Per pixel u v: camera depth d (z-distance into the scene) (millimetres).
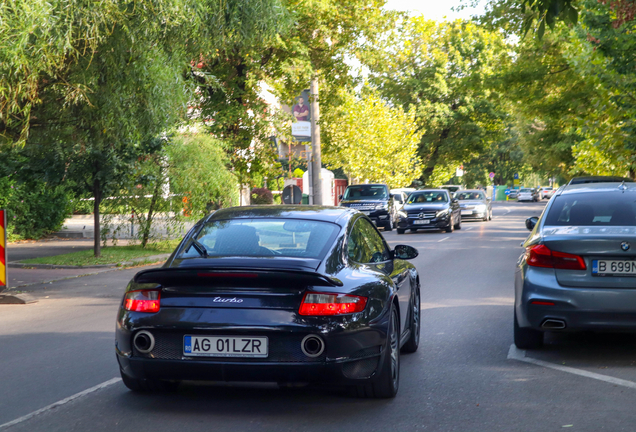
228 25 13398
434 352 7191
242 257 5289
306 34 24531
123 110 12789
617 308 6355
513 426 4781
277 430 4738
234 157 23922
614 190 7512
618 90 16547
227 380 4922
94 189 18422
